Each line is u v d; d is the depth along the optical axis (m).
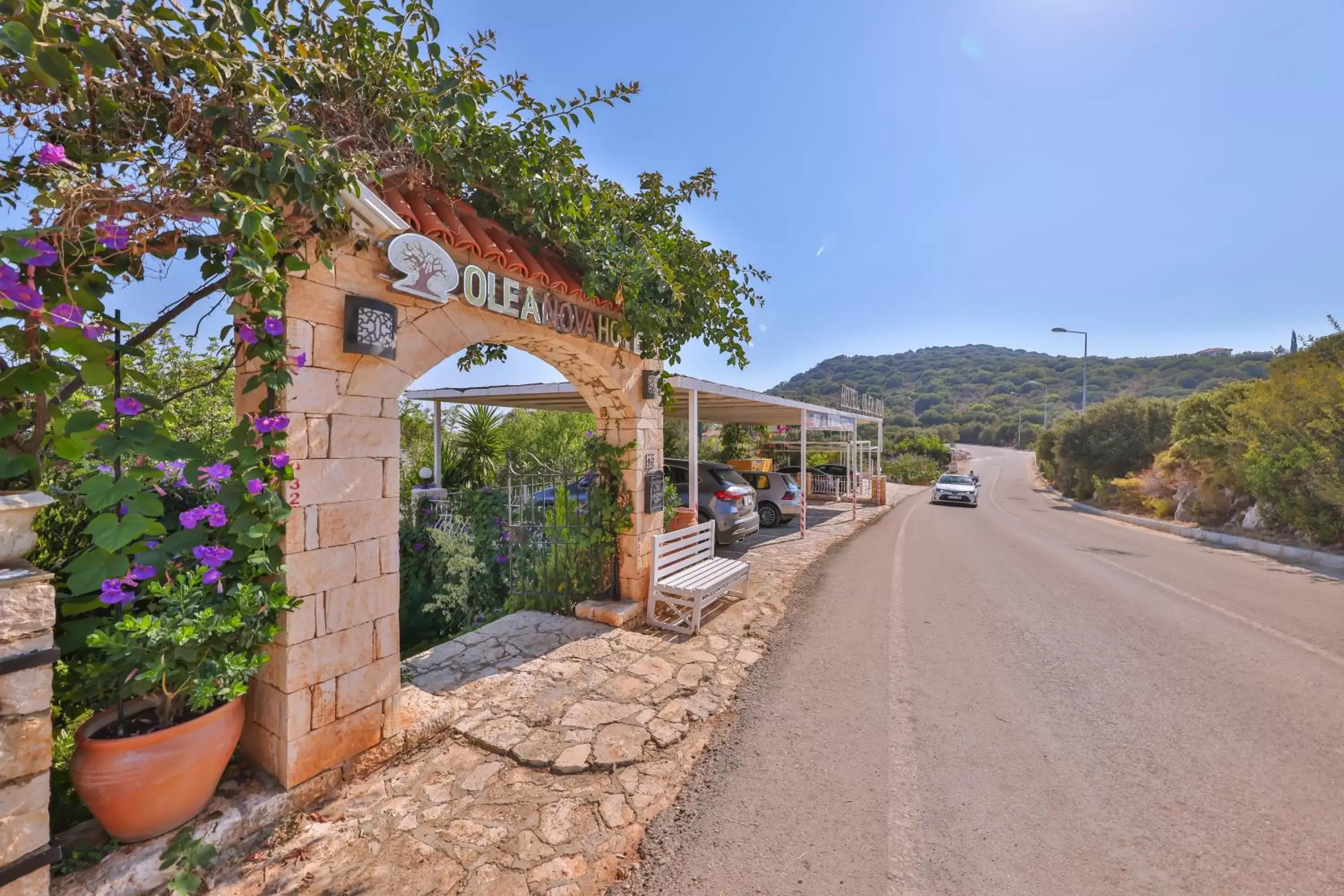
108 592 2.09
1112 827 2.53
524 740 3.28
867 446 20.52
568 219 4.19
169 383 4.62
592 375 5.09
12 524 1.81
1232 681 4.12
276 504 2.50
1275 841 2.41
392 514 3.16
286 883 2.21
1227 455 11.80
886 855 2.36
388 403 3.13
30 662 1.74
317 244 2.62
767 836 2.49
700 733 3.41
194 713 2.44
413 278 3.11
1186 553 9.50
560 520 5.86
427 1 2.85
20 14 1.70
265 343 2.49
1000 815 2.62
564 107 3.69
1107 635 5.12
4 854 1.70
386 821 2.60
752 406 11.57
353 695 2.93
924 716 3.60
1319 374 9.05
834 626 5.41
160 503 2.22
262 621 2.53
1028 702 3.80
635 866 2.33
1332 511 9.06
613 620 5.18
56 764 2.61
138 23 2.02
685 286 5.31
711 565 6.12
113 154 2.16
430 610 6.57
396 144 3.03
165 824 2.23
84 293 1.99
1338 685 4.03
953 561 8.57
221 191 2.07
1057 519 15.00
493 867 2.31
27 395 1.93
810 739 3.32
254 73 2.27
